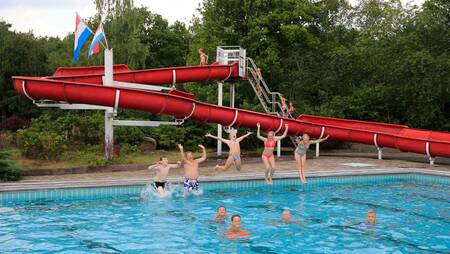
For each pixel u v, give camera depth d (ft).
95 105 54.70
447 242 27.81
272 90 107.04
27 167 51.88
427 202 40.22
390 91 87.66
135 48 107.24
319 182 50.83
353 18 127.85
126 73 66.28
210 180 45.96
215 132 83.15
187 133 81.76
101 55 102.37
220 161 62.23
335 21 127.75
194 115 59.11
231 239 28.07
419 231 30.37
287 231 30.09
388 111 94.99
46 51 116.37
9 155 46.03
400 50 85.51
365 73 97.19
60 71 68.33
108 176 48.29
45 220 32.55
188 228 30.55
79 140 68.54
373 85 95.55
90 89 50.57
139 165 54.60
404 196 43.11
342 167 58.80
